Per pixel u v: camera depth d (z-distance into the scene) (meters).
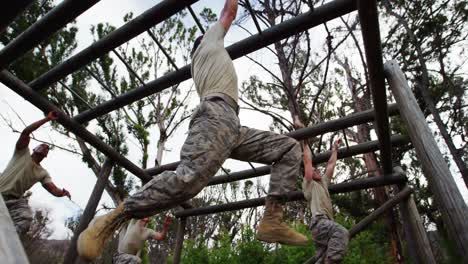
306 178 4.44
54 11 2.39
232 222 18.02
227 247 10.41
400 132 8.99
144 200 1.71
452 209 2.29
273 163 2.11
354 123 3.59
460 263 2.29
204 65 2.09
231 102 1.97
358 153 4.22
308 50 7.16
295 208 15.38
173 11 2.50
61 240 17.30
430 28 9.86
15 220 3.80
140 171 4.54
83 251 1.66
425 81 9.78
